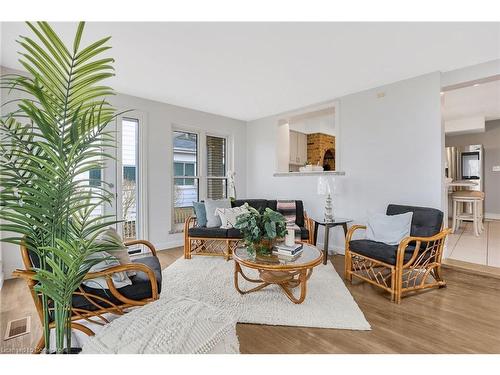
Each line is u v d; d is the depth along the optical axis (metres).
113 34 2.31
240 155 5.60
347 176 4.00
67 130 1.17
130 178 4.12
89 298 1.72
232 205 4.32
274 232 2.37
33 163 1.21
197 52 2.66
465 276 2.99
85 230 1.35
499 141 6.18
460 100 4.60
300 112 4.68
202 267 3.40
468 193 5.17
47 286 1.18
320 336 1.90
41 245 1.24
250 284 2.84
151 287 1.90
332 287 2.75
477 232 4.72
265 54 2.71
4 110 2.94
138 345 1.21
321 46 2.55
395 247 2.64
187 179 4.89
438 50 2.64
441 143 3.13
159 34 2.33
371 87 3.68
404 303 2.41
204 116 4.98
